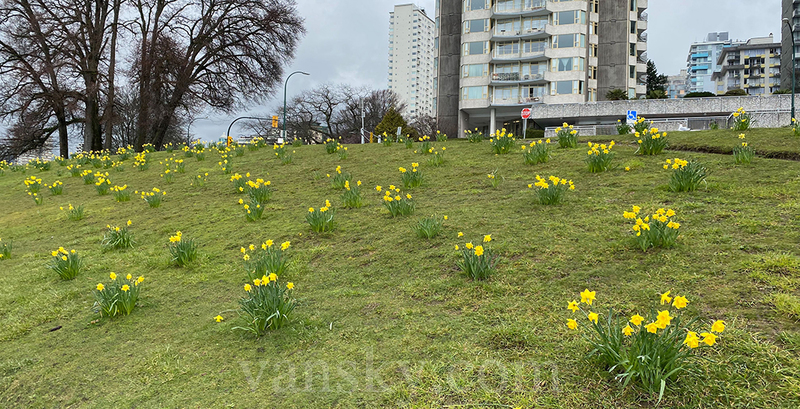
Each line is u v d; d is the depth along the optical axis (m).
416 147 11.28
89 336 3.73
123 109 31.11
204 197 8.76
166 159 14.87
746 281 2.98
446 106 50.56
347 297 3.83
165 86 27.64
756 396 2.04
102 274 5.29
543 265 3.77
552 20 44.72
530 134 31.47
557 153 8.27
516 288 3.47
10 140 28.70
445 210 5.72
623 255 3.70
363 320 3.38
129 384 2.93
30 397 2.95
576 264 3.69
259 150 14.83
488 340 2.86
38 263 6.02
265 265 4.39
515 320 3.03
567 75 44.12
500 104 45.91
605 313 2.91
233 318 3.71
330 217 5.69
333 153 11.94
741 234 3.72
